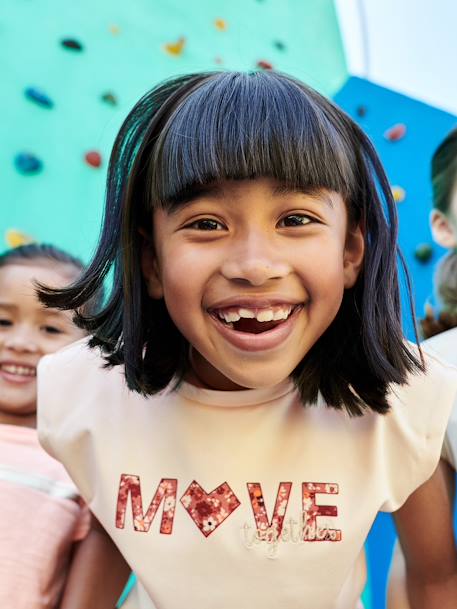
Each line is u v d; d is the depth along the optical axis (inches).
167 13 93.0
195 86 30.3
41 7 88.5
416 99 81.7
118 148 32.1
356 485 32.1
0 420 49.1
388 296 31.2
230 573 31.8
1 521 40.9
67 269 52.3
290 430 33.0
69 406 35.5
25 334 49.3
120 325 33.4
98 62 84.8
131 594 41.0
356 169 30.4
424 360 33.2
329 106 30.1
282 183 26.1
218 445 32.7
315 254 27.0
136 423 34.0
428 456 32.4
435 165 60.3
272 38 93.2
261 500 32.0
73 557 41.1
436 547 36.0
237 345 27.3
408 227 72.4
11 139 76.1
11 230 68.9
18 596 38.4
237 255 26.0
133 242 30.8
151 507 32.6
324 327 28.7
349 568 32.4
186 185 26.5
